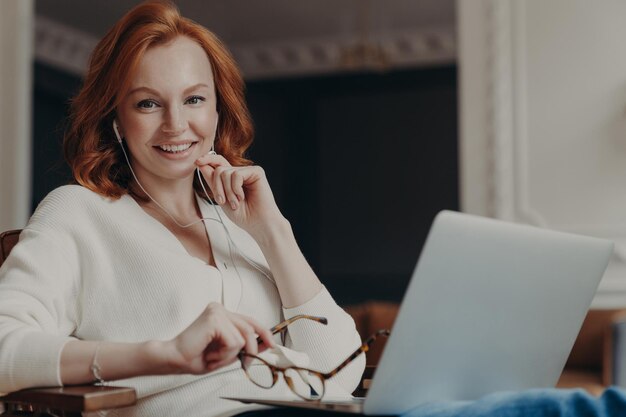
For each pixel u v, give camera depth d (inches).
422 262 50.8
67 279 66.5
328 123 413.4
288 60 411.8
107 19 364.5
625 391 49.6
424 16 370.0
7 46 193.5
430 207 399.2
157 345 54.9
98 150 72.3
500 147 177.3
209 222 74.6
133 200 72.1
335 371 57.6
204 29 73.0
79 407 51.9
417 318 52.1
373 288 405.4
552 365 63.7
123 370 55.4
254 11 362.3
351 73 408.8
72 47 383.6
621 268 173.5
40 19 360.8
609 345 161.2
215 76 75.4
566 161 175.9
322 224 413.4
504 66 177.9
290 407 57.5
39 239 66.1
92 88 71.3
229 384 68.4
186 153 71.0
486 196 178.5
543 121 176.7
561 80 176.6
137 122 69.4
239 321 55.7
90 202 69.7
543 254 58.2
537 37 177.5
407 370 53.4
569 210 175.3
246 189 72.5
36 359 56.4
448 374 56.6
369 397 52.7
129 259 68.6
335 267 411.2
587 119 175.3
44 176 370.0
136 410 67.5
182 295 68.4
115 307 67.6
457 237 52.1
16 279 63.8
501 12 178.1
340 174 411.8
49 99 378.0
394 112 404.8
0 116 192.9
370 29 386.6
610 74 174.9
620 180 173.8
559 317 62.2
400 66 401.7
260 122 420.8
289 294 71.6
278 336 74.8
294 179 417.1
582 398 49.2
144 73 69.1
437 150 398.9
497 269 55.6
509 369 60.7
